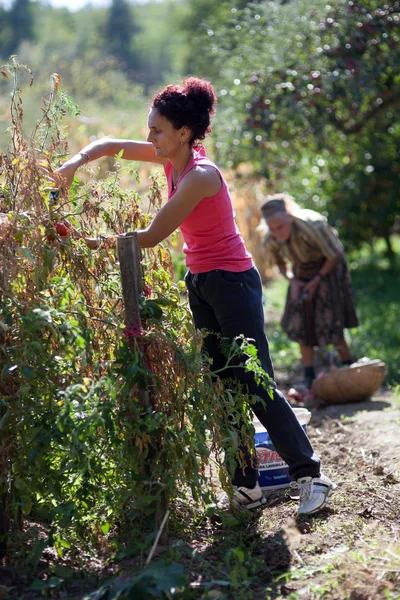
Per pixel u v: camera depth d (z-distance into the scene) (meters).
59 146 3.48
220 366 3.75
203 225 3.47
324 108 8.14
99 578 3.09
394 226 14.07
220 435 3.45
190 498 3.84
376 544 3.29
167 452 3.23
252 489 3.76
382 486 4.05
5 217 3.14
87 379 2.97
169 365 3.33
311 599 2.90
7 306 3.06
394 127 11.15
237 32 8.85
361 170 11.64
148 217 3.72
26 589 2.94
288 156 9.58
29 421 3.02
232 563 3.23
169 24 31.91
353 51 7.69
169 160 3.51
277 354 8.38
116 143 3.73
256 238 12.62
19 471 3.05
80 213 3.36
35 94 14.03
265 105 8.00
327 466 4.51
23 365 2.97
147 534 3.38
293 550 3.31
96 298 3.42
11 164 3.26
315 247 6.32
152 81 53.16
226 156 9.12
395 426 5.10
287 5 8.31
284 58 8.09
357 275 13.62
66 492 3.35
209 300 3.59
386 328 8.79
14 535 3.19
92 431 3.05
